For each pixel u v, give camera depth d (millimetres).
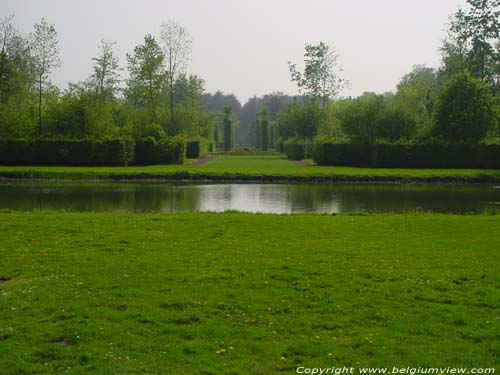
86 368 6621
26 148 51625
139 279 10508
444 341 7477
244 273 10977
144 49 68125
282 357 6961
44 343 7371
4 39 55156
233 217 19375
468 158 52188
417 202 29078
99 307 8828
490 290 9852
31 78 60125
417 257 12625
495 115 55031
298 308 8867
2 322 8133
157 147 55969
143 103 70688
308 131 78812
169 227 16844
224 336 7656
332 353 7078
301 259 12312
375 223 18141
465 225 17688
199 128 82938
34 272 11047
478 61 61938
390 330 7898
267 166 53625
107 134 55938
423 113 60719
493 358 6906
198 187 36094
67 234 15383
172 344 7355
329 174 41656
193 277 10664
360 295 9570
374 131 56750
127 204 27047
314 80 80562
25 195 30484
